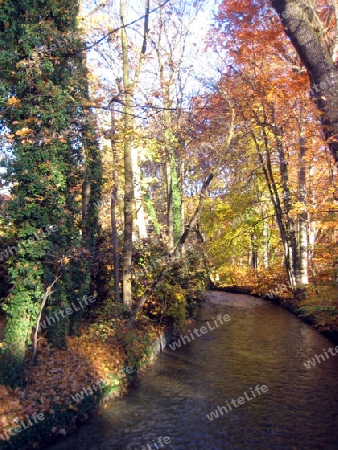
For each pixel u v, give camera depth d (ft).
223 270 118.62
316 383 33.27
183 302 51.52
